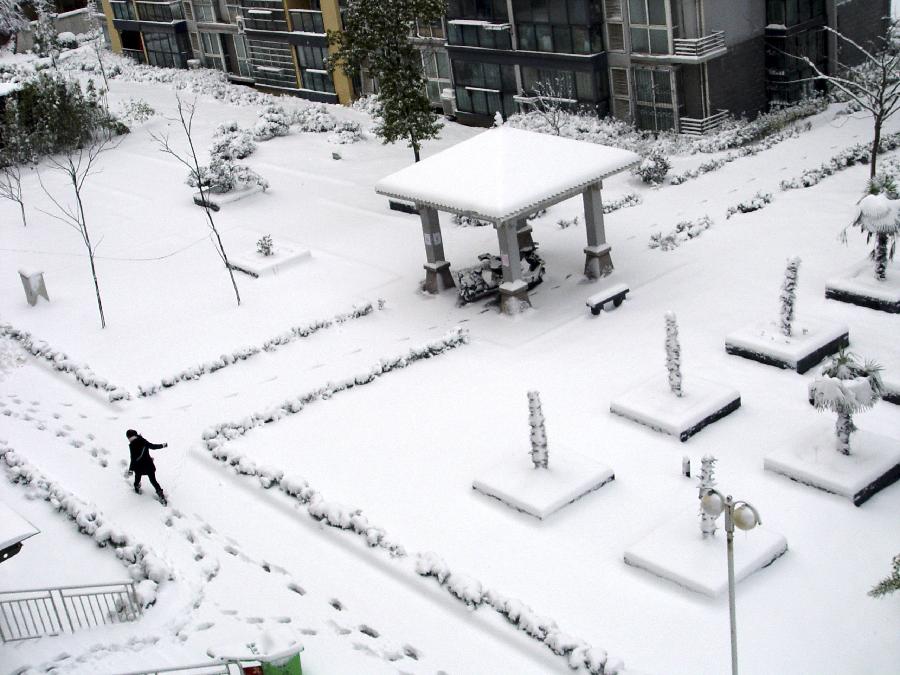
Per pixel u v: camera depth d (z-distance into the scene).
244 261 28.23
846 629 13.40
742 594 14.20
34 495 18.72
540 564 15.38
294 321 24.80
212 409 21.23
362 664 13.88
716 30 32.03
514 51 36.38
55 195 37.12
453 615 14.63
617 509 16.34
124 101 48.38
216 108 46.06
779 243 24.78
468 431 19.03
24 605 15.70
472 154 23.45
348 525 16.59
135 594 15.10
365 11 29.84
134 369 23.38
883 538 14.94
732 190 28.73
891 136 29.77
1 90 41.72
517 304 23.33
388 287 26.02
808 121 32.97
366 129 39.94
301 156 38.03
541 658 13.60
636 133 33.94
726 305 22.27
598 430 18.47
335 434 19.56
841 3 34.25
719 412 18.25
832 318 21.03
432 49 40.47
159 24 53.72
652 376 19.92
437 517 16.75
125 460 19.72
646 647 13.55
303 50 45.38
